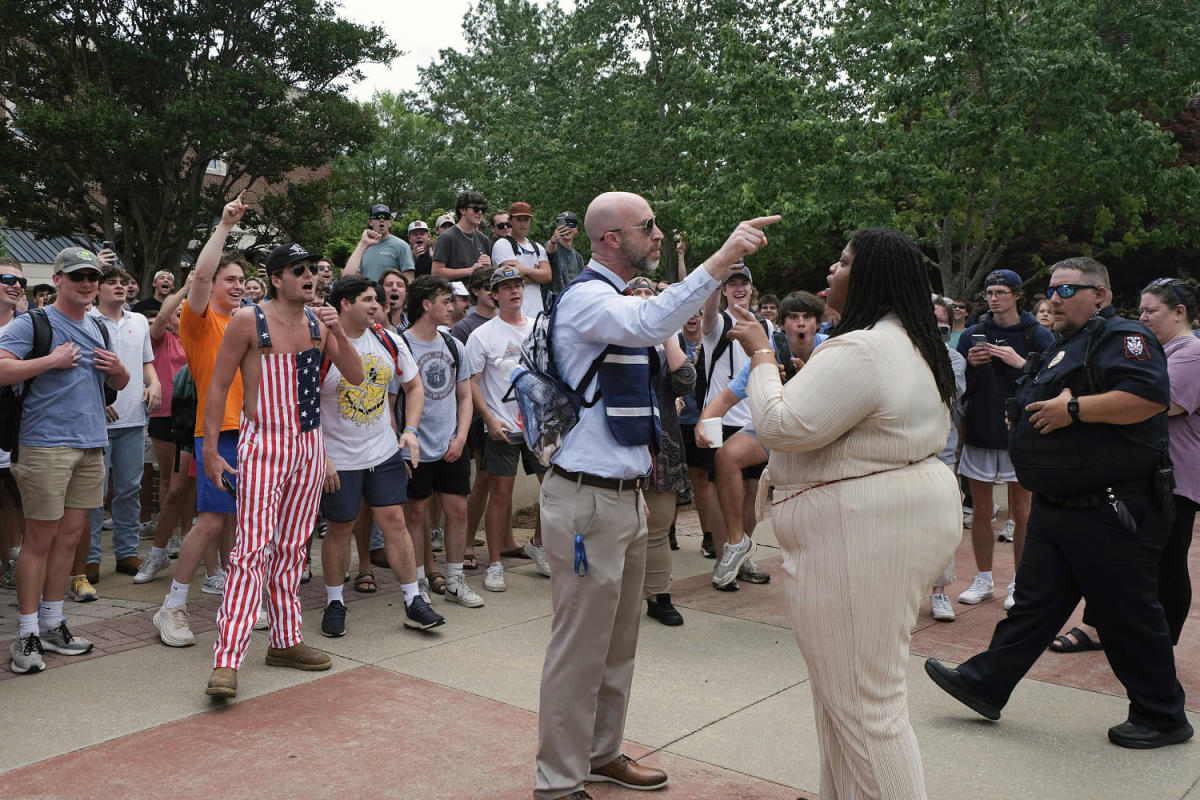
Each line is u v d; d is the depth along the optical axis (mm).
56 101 26344
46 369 4328
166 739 3676
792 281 22547
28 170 25766
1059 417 3730
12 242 30047
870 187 18375
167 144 26328
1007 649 3922
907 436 2488
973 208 19812
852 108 22656
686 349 6383
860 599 2473
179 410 5973
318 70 28516
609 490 3070
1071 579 3859
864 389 2438
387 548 5152
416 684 4328
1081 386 3799
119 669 4453
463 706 4062
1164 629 3781
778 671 4609
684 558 7172
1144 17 19406
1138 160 18094
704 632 5254
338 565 5094
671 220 20906
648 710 4094
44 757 3500
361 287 5066
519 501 8656
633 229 3100
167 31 26734
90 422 4598
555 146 28953
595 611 3074
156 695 4137
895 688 2531
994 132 17891
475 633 5137
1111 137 18062
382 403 5113
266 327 4301
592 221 3139
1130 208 19172
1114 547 3723
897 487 2479
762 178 19562
